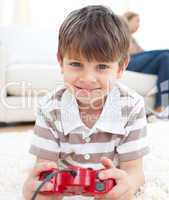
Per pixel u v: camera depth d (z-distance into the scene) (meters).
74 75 0.73
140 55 2.40
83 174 0.65
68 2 3.06
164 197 0.79
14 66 1.95
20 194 0.81
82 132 0.80
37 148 0.82
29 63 2.27
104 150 0.81
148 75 2.29
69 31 0.74
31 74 1.92
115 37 0.75
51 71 1.94
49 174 0.67
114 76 0.76
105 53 0.72
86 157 0.81
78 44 0.71
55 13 3.04
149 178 0.91
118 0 3.26
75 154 0.82
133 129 0.82
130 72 2.24
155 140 1.35
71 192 0.67
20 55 2.27
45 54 2.32
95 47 0.71
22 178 0.92
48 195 0.68
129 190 0.73
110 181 0.67
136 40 3.10
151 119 2.09
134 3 3.32
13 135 1.47
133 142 0.82
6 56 1.92
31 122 2.04
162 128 1.65
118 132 0.80
